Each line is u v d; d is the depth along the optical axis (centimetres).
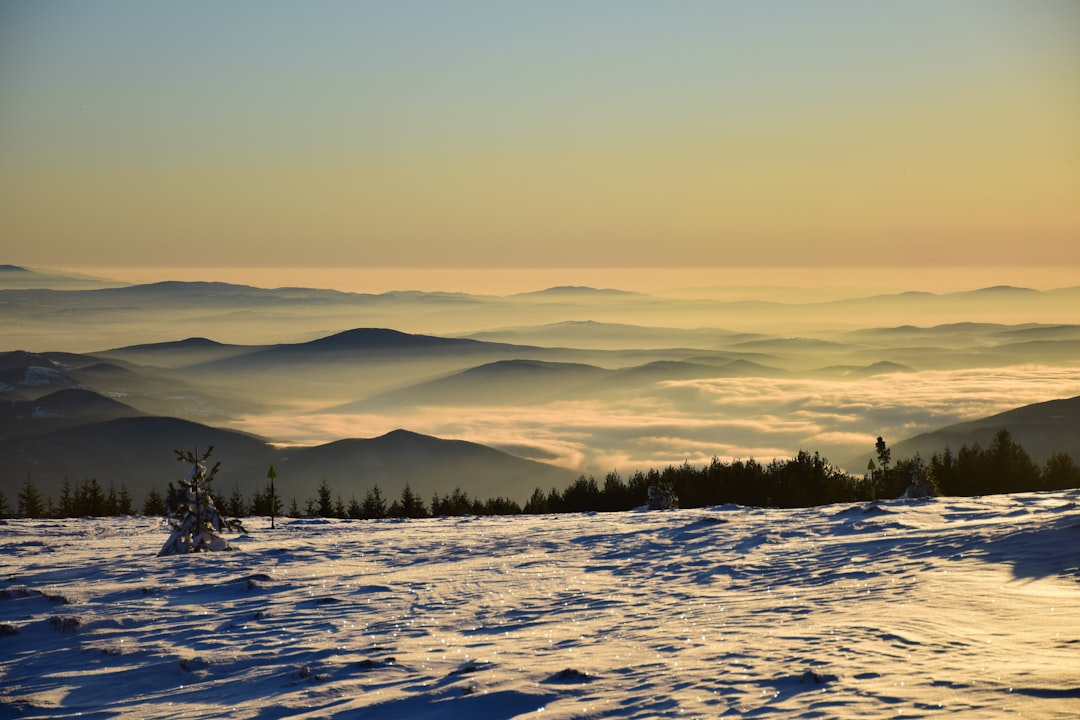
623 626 1094
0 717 878
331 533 2827
